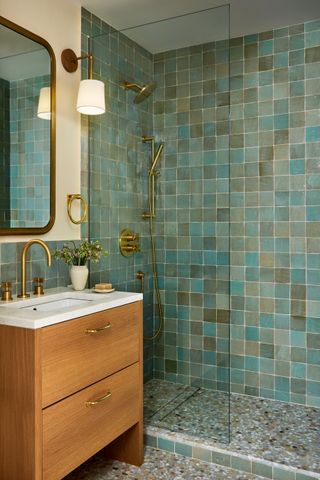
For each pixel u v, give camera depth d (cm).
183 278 246
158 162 249
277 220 287
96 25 267
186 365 242
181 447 224
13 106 209
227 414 226
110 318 190
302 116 279
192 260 243
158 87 246
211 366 235
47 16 230
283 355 287
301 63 279
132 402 206
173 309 248
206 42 230
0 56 202
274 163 287
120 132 256
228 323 231
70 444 167
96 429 181
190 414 236
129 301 204
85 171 259
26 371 154
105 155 259
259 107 291
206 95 233
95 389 181
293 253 283
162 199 250
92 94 226
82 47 255
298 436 232
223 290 233
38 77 223
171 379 244
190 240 243
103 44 257
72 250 233
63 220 242
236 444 221
